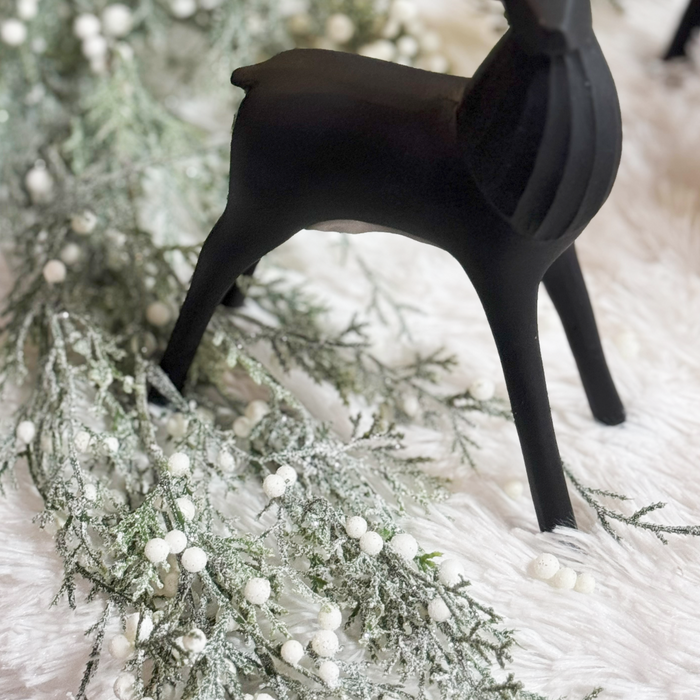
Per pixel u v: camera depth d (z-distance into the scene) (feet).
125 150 2.57
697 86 2.93
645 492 1.86
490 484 1.91
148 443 1.79
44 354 2.10
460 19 3.23
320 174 1.58
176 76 3.19
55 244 2.25
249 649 1.53
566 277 1.89
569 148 1.39
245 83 1.63
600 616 1.62
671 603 1.64
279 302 2.46
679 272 2.49
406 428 2.06
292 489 1.67
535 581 1.68
